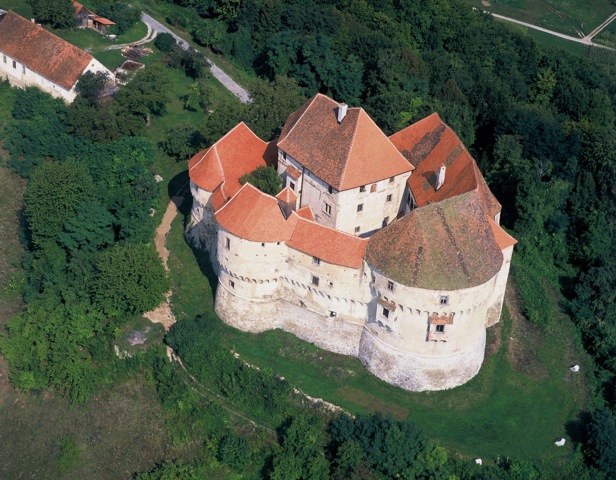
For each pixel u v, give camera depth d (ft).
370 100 512.22
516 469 340.18
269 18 581.94
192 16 631.56
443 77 558.97
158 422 370.32
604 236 454.81
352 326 367.86
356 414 351.67
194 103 529.04
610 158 483.92
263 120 452.76
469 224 346.13
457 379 364.17
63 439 370.73
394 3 636.07
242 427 360.48
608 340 400.88
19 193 468.34
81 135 481.46
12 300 424.46
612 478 344.90
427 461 336.70
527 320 406.62
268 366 369.09
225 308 386.11
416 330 348.59
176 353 381.19
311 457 342.23
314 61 549.95
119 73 529.45
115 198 449.48
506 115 515.91
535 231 454.40
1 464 366.84
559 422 362.33
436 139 403.54
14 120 494.18
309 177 390.42
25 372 385.70
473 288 339.36
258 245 360.48
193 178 408.05
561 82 595.47
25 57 512.63
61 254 428.97
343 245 351.87
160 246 428.56
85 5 601.21
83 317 390.21
